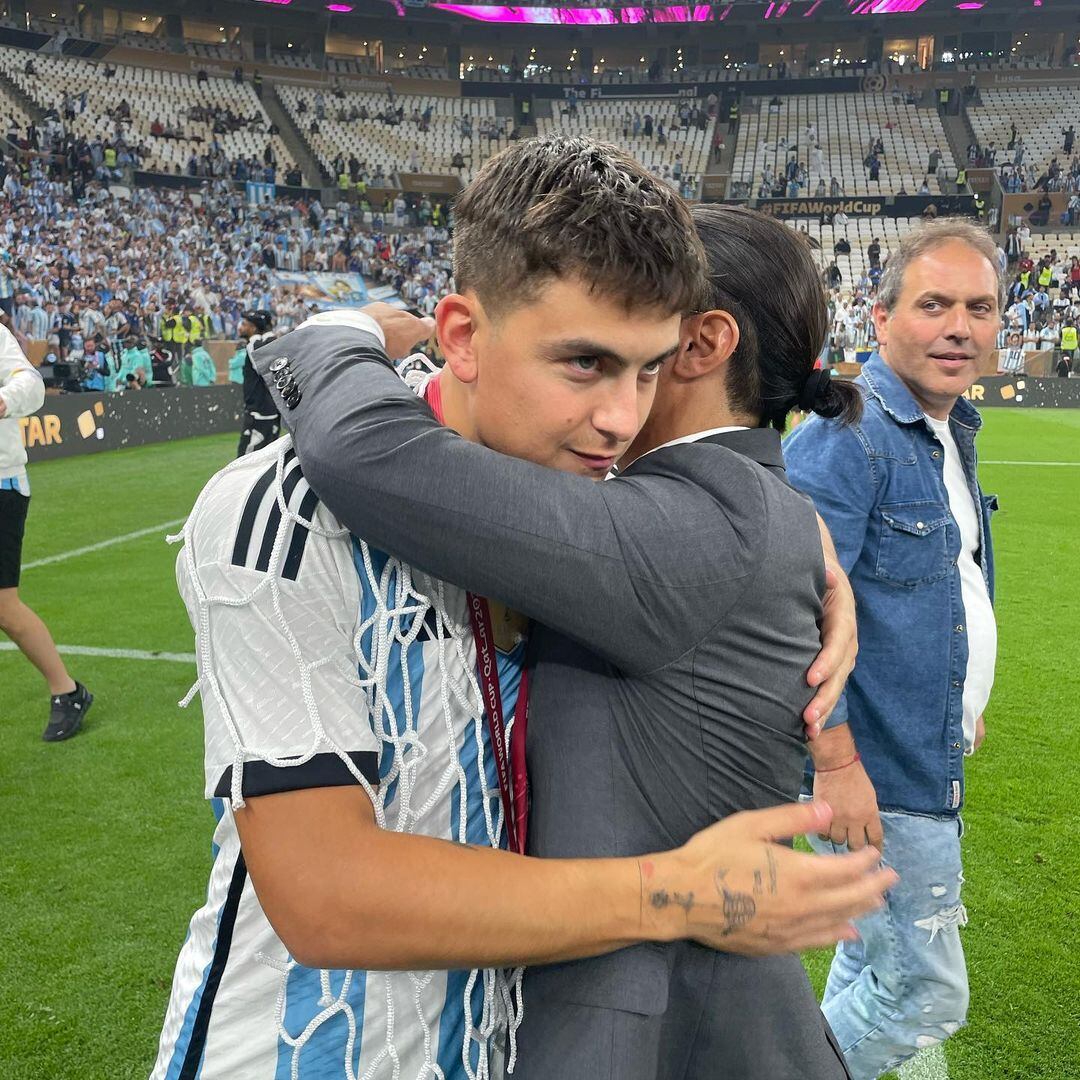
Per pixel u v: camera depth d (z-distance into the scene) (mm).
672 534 854
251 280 24516
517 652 1019
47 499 9773
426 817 951
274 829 825
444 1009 988
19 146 25016
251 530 869
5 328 3674
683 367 1112
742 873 887
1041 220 32031
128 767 3766
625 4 37906
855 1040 1871
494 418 870
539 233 779
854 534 1743
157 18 36500
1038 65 38688
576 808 914
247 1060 962
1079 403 21781
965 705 1899
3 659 5059
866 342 26562
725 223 1182
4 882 2945
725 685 903
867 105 37969
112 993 2449
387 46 40750
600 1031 897
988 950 2723
